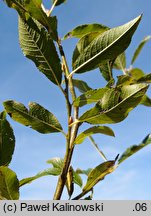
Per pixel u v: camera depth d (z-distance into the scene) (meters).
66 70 0.36
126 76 0.39
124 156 0.37
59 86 0.35
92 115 0.34
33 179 0.39
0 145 0.35
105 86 0.36
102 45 0.34
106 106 0.33
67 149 0.33
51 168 0.41
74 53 0.35
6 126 0.35
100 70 0.41
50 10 0.38
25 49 0.35
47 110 0.35
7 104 0.35
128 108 0.33
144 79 0.39
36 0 0.36
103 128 0.37
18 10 0.35
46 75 0.35
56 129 0.35
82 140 0.35
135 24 0.33
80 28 0.42
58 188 0.32
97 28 0.42
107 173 0.36
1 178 0.34
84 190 0.36
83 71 0.35
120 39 0.34
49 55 0.35
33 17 0.36
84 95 0.34
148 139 0.37
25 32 0.35
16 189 0.34
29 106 0.35
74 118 0.35
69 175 0.37
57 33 0.36
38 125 0.35
